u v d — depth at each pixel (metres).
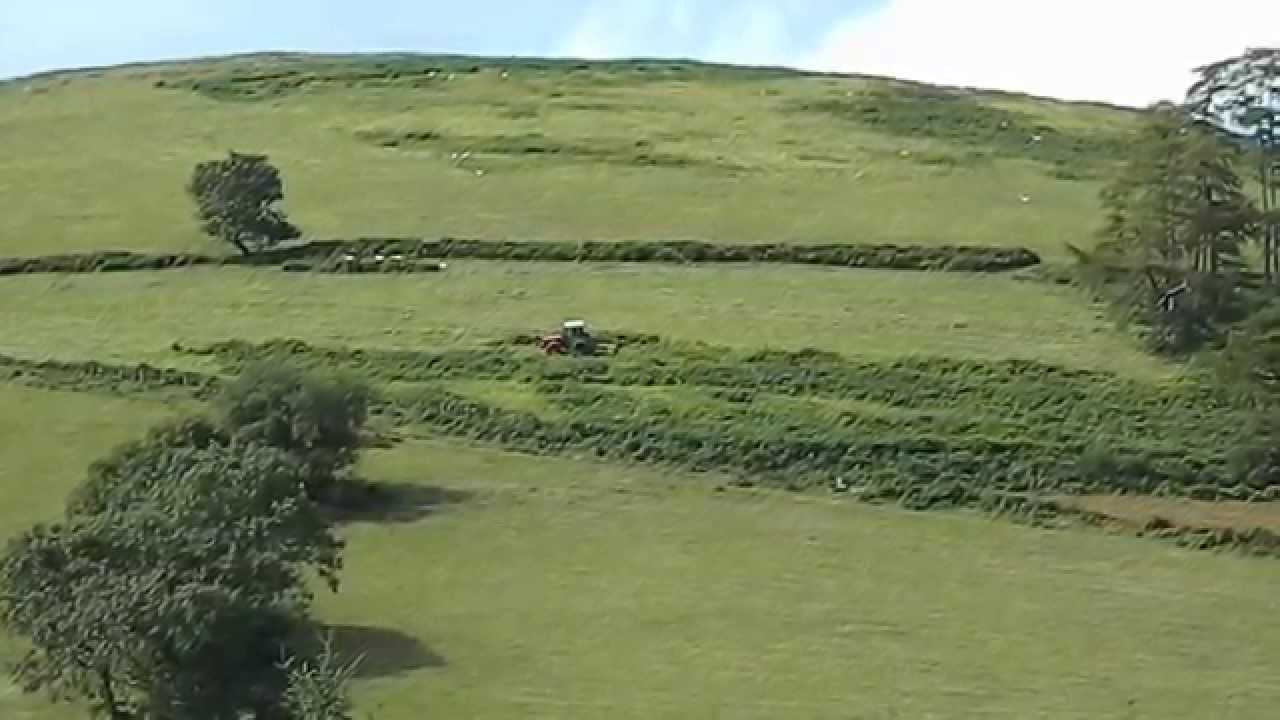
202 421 83.31
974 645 72.88
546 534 83.00
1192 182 117.19
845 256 129.12
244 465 69.50
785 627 74.00
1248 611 77.12
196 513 65.50
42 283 123.88
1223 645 73.75
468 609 75.12
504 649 71.12
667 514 85.88
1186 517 86.88
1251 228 118.06
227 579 62.78
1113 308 116.38
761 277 125.56
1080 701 67.94
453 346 109.50
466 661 69.88
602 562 80.19
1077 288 123.62
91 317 116.00
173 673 61.53
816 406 100.00
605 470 90.75
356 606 75.25
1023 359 109.12
